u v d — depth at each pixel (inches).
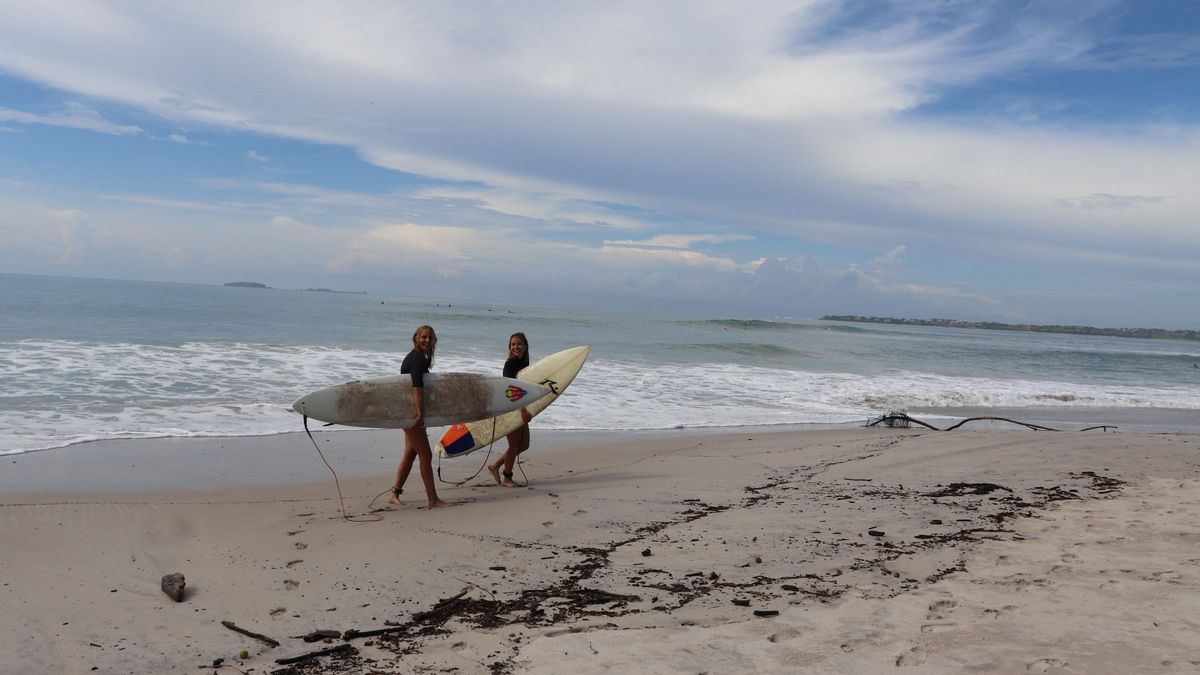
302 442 343.0
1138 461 328.5
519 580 160.7
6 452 287.4
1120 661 111.4
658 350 982.4
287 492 253.9
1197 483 281.1
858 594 149.4
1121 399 748.0
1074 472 299.4
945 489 262.2
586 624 134.0
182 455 303.1
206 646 124.5
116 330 761.6
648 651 119.5
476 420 251.8
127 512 209.6
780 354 1043.9
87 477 259.3
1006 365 1182.9
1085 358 1539.1
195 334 778.8
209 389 454.0
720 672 110.6
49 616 134.6
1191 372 1288.1
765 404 572.4
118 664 116.7
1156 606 136.5
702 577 162.7
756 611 139.5
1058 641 120.2
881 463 316.5
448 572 165.6
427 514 221.0
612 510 226.8
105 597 145.8
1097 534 196.5
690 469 303.9
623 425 442.9
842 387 703.7
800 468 305.9
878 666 111.7
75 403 387.5
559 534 198.2
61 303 1197.1
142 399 410.6
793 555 179.0
